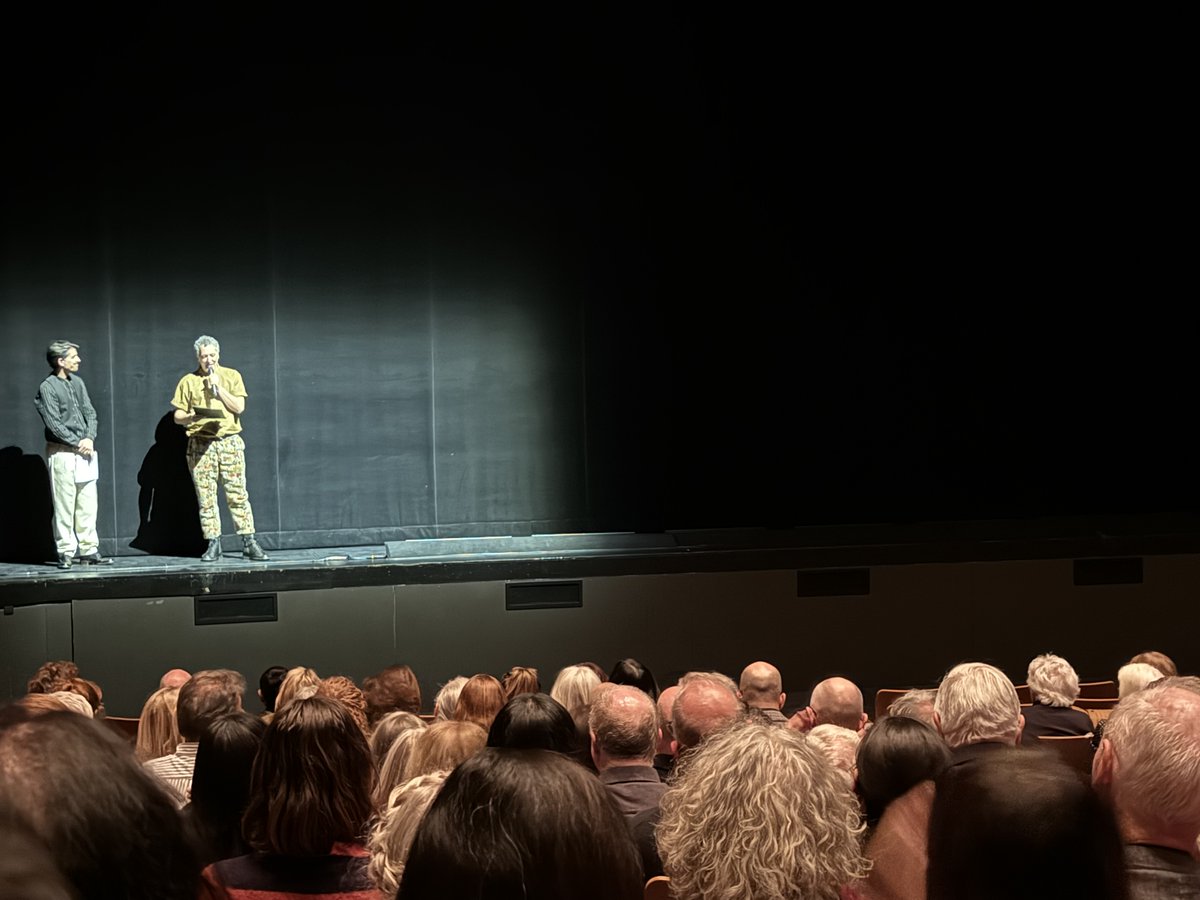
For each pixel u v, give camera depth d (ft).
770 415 36.11
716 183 35.50
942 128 36.09
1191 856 6.26
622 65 34.99
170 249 33.04
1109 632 33.78
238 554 33.27
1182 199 36.86
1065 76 36.32
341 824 7.54
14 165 32.01
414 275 34.40
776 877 6.13
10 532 32.45
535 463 35.24
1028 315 36.73
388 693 19.38
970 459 36.83
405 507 34.63
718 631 32.73
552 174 34.88
